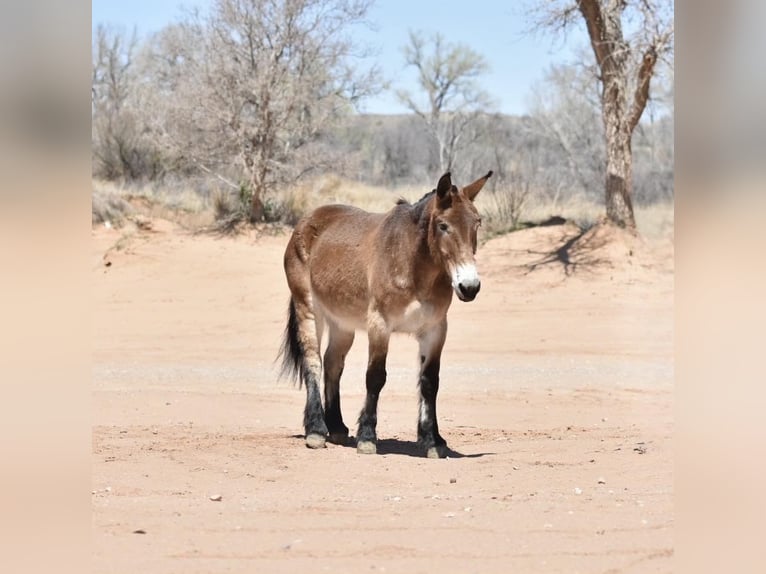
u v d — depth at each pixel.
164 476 8.94
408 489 8.48
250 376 17.45
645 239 31.42
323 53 32.72
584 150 46.34
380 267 10.01
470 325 23.45
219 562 5.87
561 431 12.00
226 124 31.62
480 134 56.34
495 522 6.96
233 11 31.58
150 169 38.22
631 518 7.09
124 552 6.06
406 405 14.30
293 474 9.16
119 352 20.44
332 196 34.69
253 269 28.14
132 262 28.58
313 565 5.80
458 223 9.12
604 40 29.86
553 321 23.73
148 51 52.69
